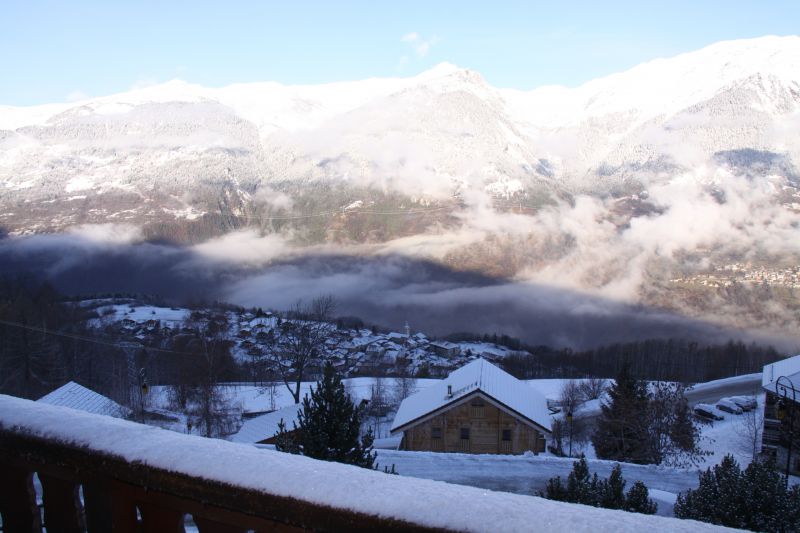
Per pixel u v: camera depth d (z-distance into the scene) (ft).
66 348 121.70
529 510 3.51
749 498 25.26
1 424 5.40
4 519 5.65
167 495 4.61
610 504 28.09
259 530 4.22
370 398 118.21
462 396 68.74
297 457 4.42
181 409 104.99
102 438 4.93
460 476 50.21
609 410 73.61
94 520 5.04
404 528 3.61
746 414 102.58
